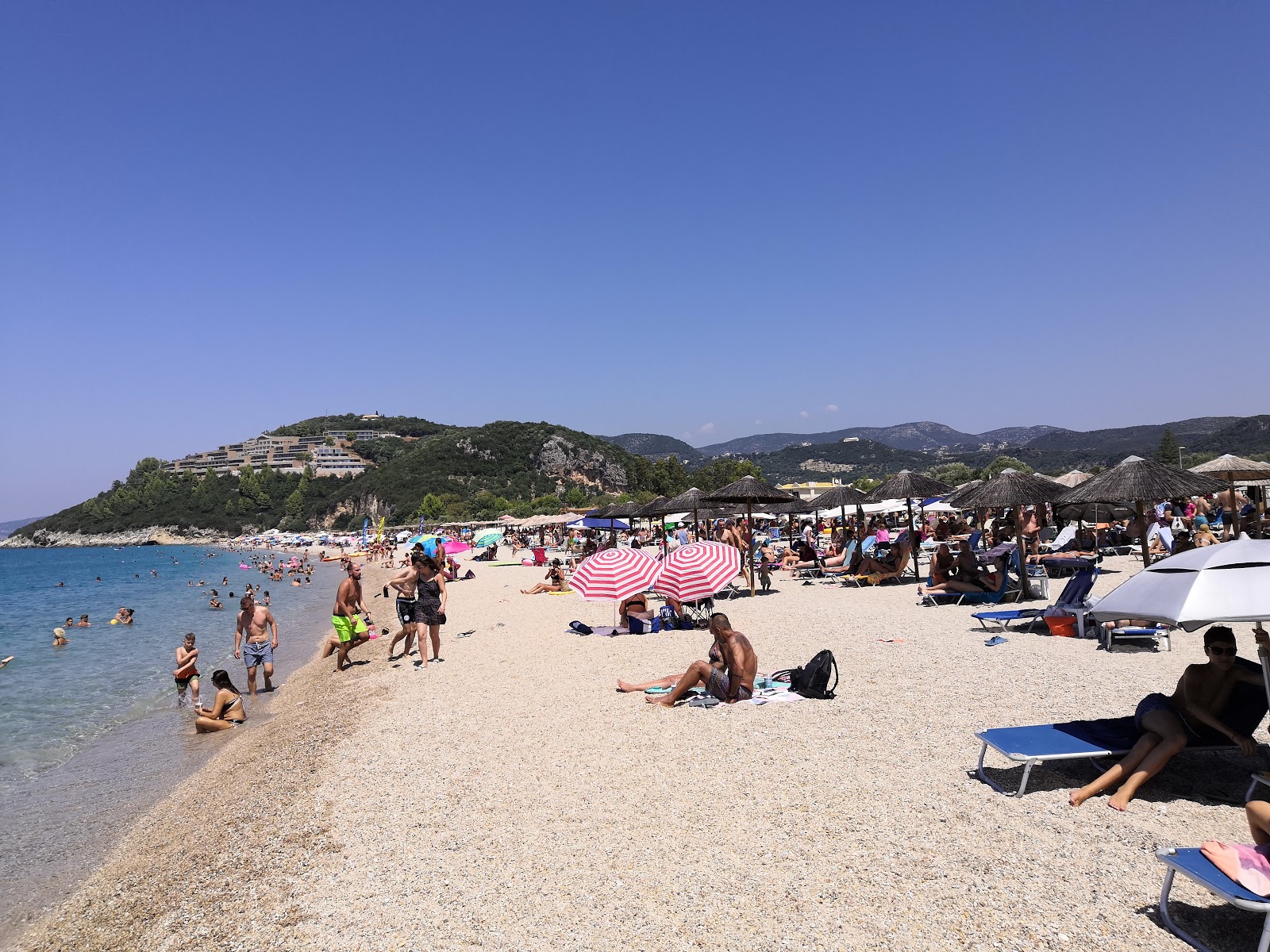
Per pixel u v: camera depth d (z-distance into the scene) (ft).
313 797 20.85
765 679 27.94
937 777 17.71
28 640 70.23
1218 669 15.98
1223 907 11.74
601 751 21.75
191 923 14.70
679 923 12.39
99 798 24.88
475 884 14.47
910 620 41.16
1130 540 70.69
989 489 44.75
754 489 57.52
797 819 16.03
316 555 297.12
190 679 38.32
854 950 11.26
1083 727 17.47
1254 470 64.13
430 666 38.88
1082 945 10.96
